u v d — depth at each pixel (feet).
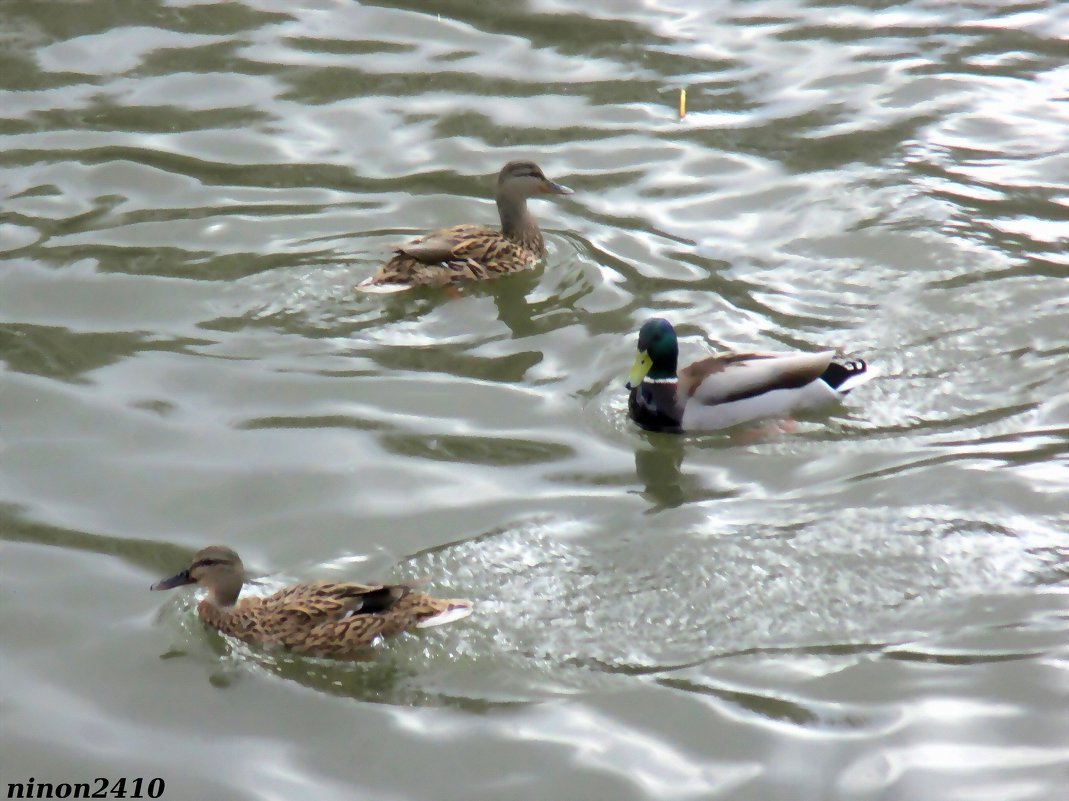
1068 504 42.70
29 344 51.75
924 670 36.42
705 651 37.35
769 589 39.47
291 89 70.44
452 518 42.83
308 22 76.79
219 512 43.27
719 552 41.01
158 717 35.76
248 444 46.52
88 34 74.84
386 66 72.64
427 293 55.93
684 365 50.65
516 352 52.31
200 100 69.46
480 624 38.22
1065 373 49.65
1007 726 34.53
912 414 48.03
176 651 38.01
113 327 53.01
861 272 56.39
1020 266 55.98
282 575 40.37
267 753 34.60
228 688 36.70
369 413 48.34
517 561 40.73
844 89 70.44
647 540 41.65
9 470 45.06
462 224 60.18
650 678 36.45
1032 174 62.85
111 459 45.68
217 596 38.58
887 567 40.24
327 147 66.03
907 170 63.41
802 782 33.17
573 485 44.78
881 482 44.27
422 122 68.08
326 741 34.88
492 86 71.00
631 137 66.90
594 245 59.41
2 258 57.16
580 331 53.67
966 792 32.68
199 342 52.24
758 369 48.24
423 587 39.60
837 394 48.88
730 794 32.91
